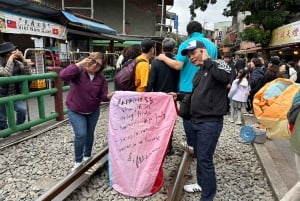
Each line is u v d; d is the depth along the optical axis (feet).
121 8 88.02
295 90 14.07
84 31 54.34
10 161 16.92
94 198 12.98
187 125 14.64
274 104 14.16
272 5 66.95
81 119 14.74
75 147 14.94
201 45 11.46
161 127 13.20
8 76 19.77
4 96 20.17
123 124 13.43
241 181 15.28
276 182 14.28
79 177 13.74
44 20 39.17
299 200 10.32
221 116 11.43
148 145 13.20
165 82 15.97
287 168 16.53
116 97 13.55
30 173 15.40
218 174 16.10
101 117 30.25
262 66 31.73
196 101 11.39
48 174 15.37
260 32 67.26
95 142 21.15
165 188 13.98
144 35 90.84
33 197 12.92
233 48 134.31
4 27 30.68
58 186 12.14
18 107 21.22
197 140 11.71
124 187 13.30
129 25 90.58
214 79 11.12
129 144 13.32
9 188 13.69
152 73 16.01
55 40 46.03
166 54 16.74
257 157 18.93
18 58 21.38
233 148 21.01
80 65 14.11
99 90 14.67
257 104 14.87
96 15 87.81
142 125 13.29
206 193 11.68
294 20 64.44
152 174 13.05
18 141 20.02
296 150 10.00
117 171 13.46
